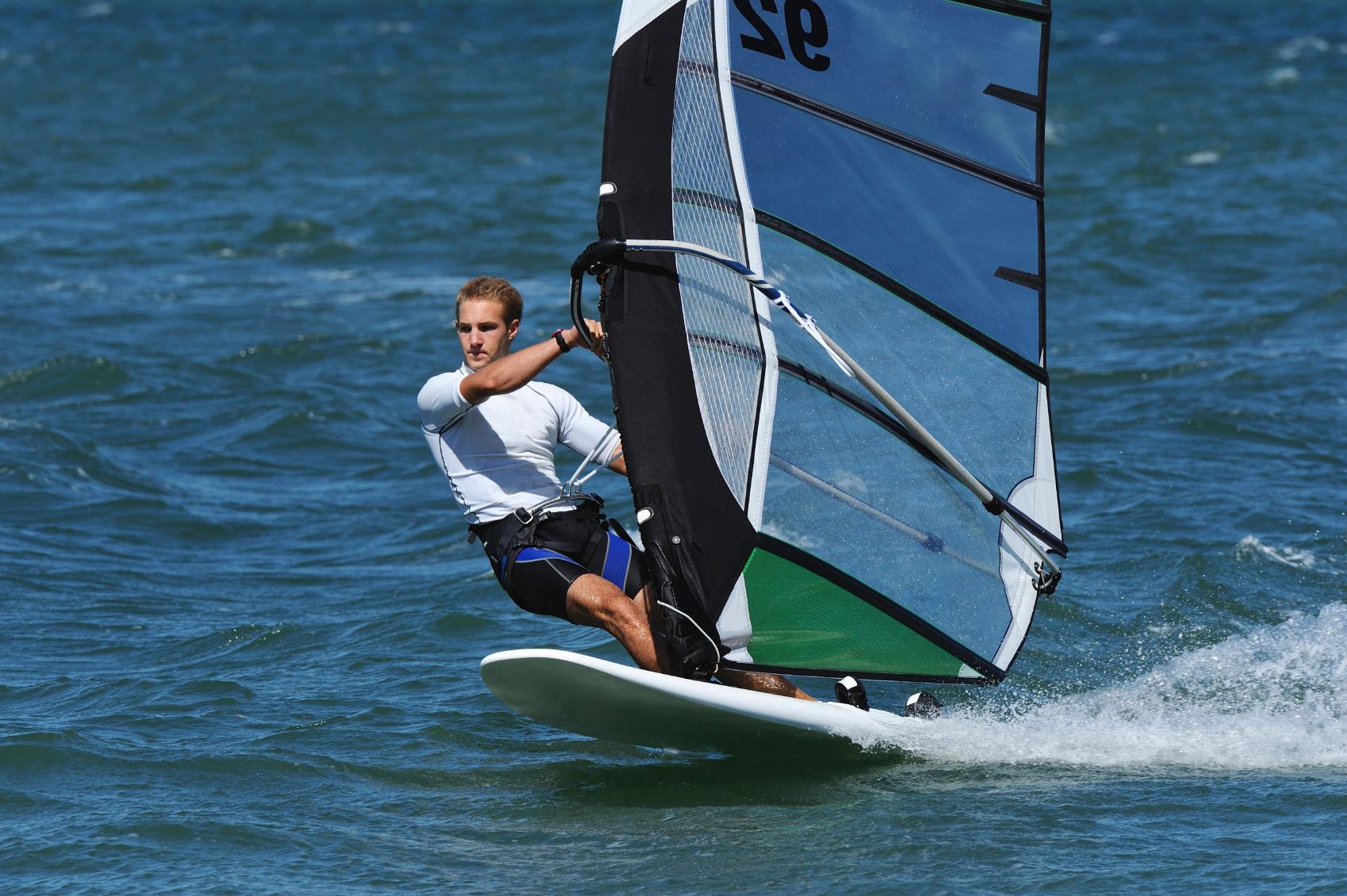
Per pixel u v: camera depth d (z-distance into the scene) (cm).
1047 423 2248
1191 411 4544
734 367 2050
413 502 3919
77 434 4559
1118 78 14988
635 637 2053
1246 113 12394
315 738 2272
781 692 2192
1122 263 7125
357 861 1809
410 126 12412
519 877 1753
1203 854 1748
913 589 2162
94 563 3381
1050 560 2234
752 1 2059
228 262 7506
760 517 2048
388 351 5672
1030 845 1789
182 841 1869
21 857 1822
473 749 2239
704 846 1830
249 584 3241
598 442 2153
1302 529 3381
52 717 2361
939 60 2156
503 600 3050
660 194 2017
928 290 2169
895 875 1716
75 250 7706
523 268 7281
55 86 14862
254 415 4772
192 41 19550
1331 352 5306
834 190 2116
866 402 2130
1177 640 2692
